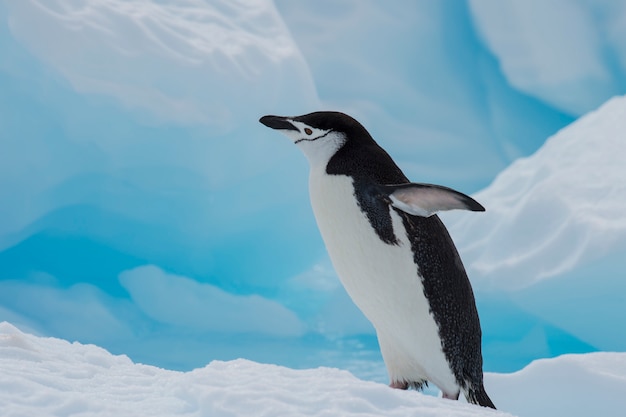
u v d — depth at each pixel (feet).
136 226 101.71
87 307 95.96
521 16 151.94
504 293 91.25
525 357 96.37
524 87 155.74
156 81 87.92
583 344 98.58
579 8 150.30
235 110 92.79
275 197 103.81
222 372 27.45
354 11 154.61
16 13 82.89
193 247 106.11
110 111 87.81
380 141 156.97
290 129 38.06
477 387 37.76
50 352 32.30
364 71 155.74
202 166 95.66
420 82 158.10
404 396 25.46
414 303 36.01
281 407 22.54
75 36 84.38
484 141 160.45
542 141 160.66
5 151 88.53
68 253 103.14
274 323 101.96
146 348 91.71
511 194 103.14
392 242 35.60
